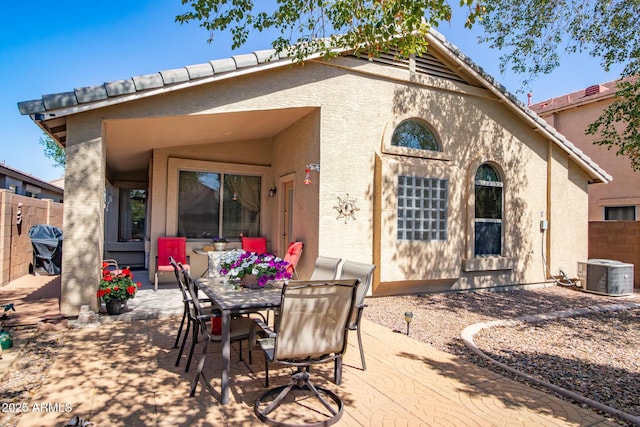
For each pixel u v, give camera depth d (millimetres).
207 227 9281
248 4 5426
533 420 3172
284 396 3291
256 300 3748
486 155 9266
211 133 8094
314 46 6648
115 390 3582
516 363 4543
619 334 5848
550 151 10195
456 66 8875
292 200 8859
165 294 7586
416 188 8164
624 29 7949
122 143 7773
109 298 5805
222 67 6227
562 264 10273
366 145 7836
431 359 4551
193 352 4398
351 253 7613
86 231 5809
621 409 3430
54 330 5328
